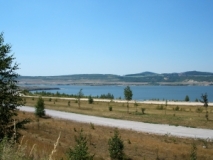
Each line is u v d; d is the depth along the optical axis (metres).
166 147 31.34
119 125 47.62
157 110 66.75
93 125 46.28
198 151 29.38
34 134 34.62
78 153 16.05
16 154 6.11
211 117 54.09
